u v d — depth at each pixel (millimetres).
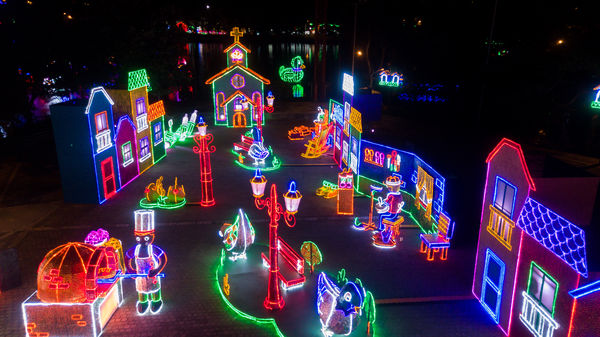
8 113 35125
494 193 13742
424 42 47000
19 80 34500
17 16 32844
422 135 32531
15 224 20938
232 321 13812
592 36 28734
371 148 26125
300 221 21453
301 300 14586
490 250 13969
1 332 13312
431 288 15641
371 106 39312
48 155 32188
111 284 13672
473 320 13859
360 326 13344
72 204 23375
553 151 29672
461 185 18125
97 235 14852
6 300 14891
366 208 23094
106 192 24047
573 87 32875
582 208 12648
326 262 17484
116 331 13266
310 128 39125
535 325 11578
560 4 30078
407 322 13742
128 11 35719
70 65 36719
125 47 35594
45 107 47406
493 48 38000
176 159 31938
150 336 13086
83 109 21906
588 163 27141
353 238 19703
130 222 21188
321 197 24656
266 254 17609
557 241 10648
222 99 41781
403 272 16734
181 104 49719
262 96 41969
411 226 20938
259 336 13156
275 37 121438
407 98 50156
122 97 26578
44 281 12148
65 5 34312
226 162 31156
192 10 52906
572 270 10172
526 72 34500
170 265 17297
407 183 23219
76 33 34094
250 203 23625
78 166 22828
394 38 50000
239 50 40938
